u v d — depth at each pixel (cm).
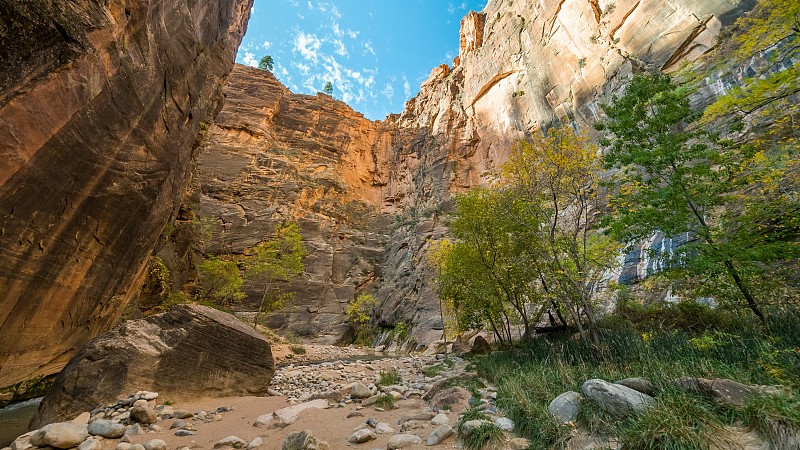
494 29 5897
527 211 1098
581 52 3872
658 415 349
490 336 2556
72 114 916
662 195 785
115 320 1641
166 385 789
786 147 879
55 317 1120
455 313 2244
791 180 835
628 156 834
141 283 2044
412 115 7269
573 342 996
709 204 834
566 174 940
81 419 623
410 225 5178
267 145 5612
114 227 1276
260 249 3672
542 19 4662
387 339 4069
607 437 384
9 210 820
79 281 1186
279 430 577
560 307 1382
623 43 3412
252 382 929
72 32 824
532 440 420
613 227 847
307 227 4850
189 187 3325
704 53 2600
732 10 2578
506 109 4941
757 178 803
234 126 5494
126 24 1071
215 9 2247
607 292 1307
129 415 629
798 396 324
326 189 5462
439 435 462
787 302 740
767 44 907
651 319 1081
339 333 4138
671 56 2906
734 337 627
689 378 430
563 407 467
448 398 664
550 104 4144
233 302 3744
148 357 789
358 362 1728
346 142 6338
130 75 1152
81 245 1133
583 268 901
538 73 4434
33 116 790
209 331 902
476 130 5500
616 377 586
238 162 5116
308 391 973
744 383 438
